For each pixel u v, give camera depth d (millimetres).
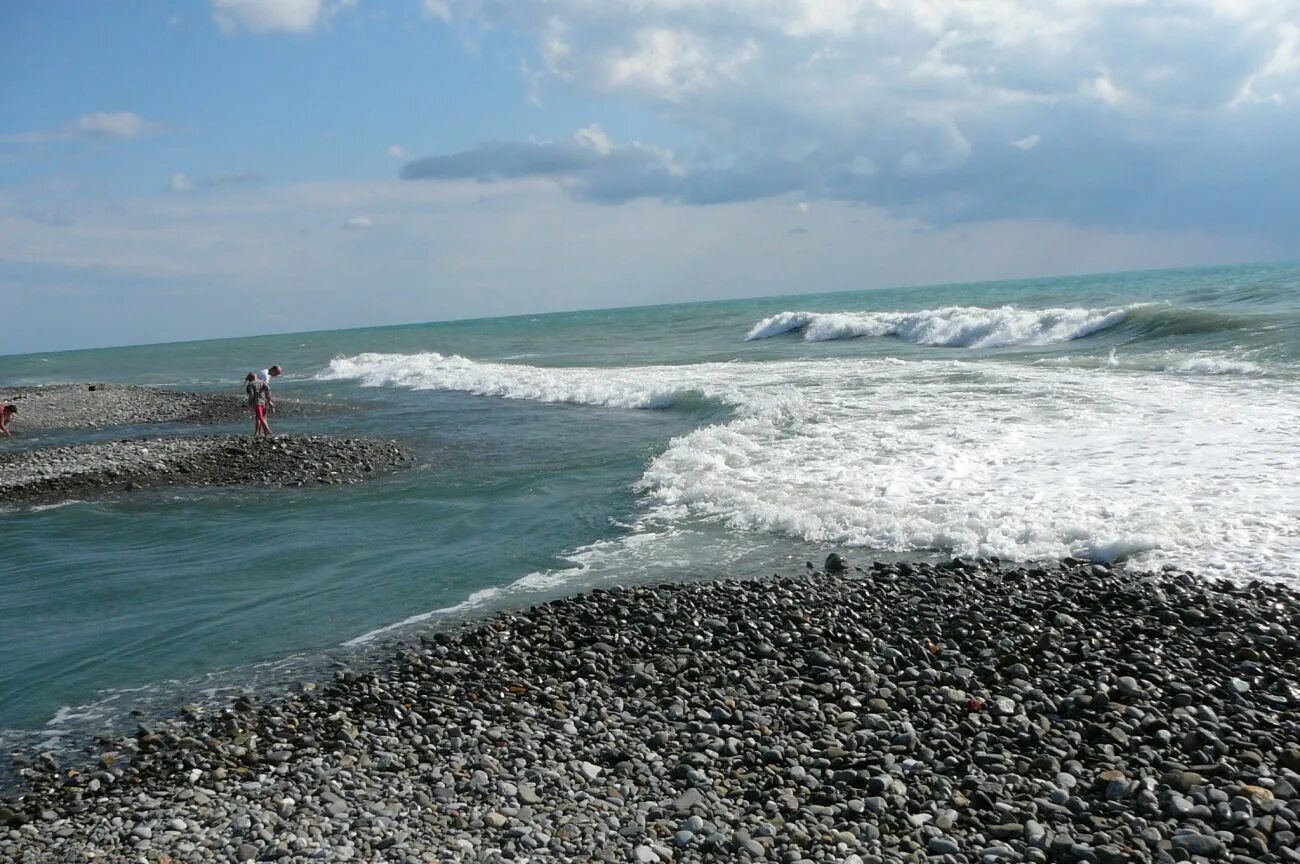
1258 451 12484
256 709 7574
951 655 7578
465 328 93500
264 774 6430
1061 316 30141
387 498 15336
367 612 9891
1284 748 5727
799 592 9375
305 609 10102
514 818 5586
